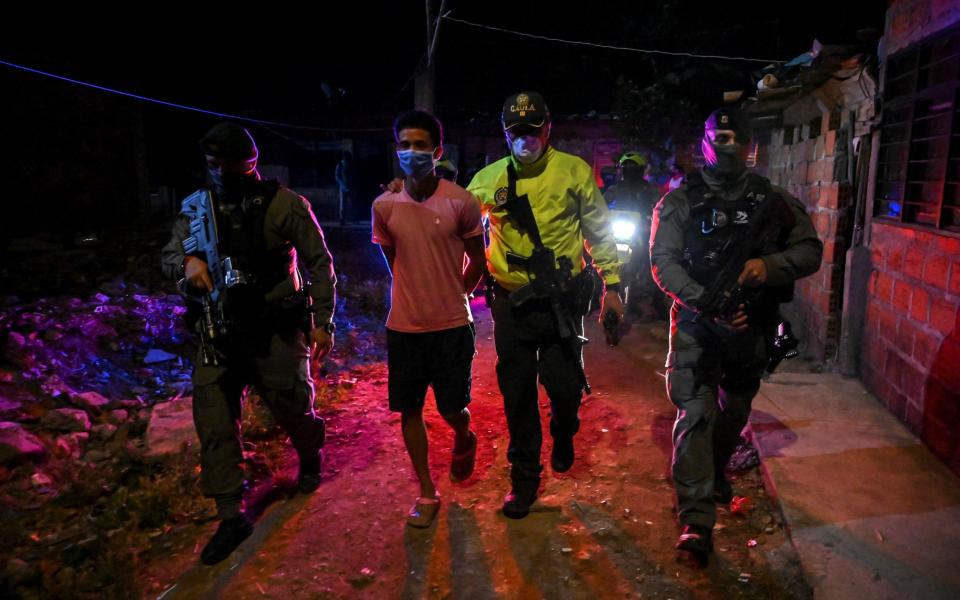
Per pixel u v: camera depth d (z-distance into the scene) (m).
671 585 2.89
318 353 3.23
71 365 5.12
